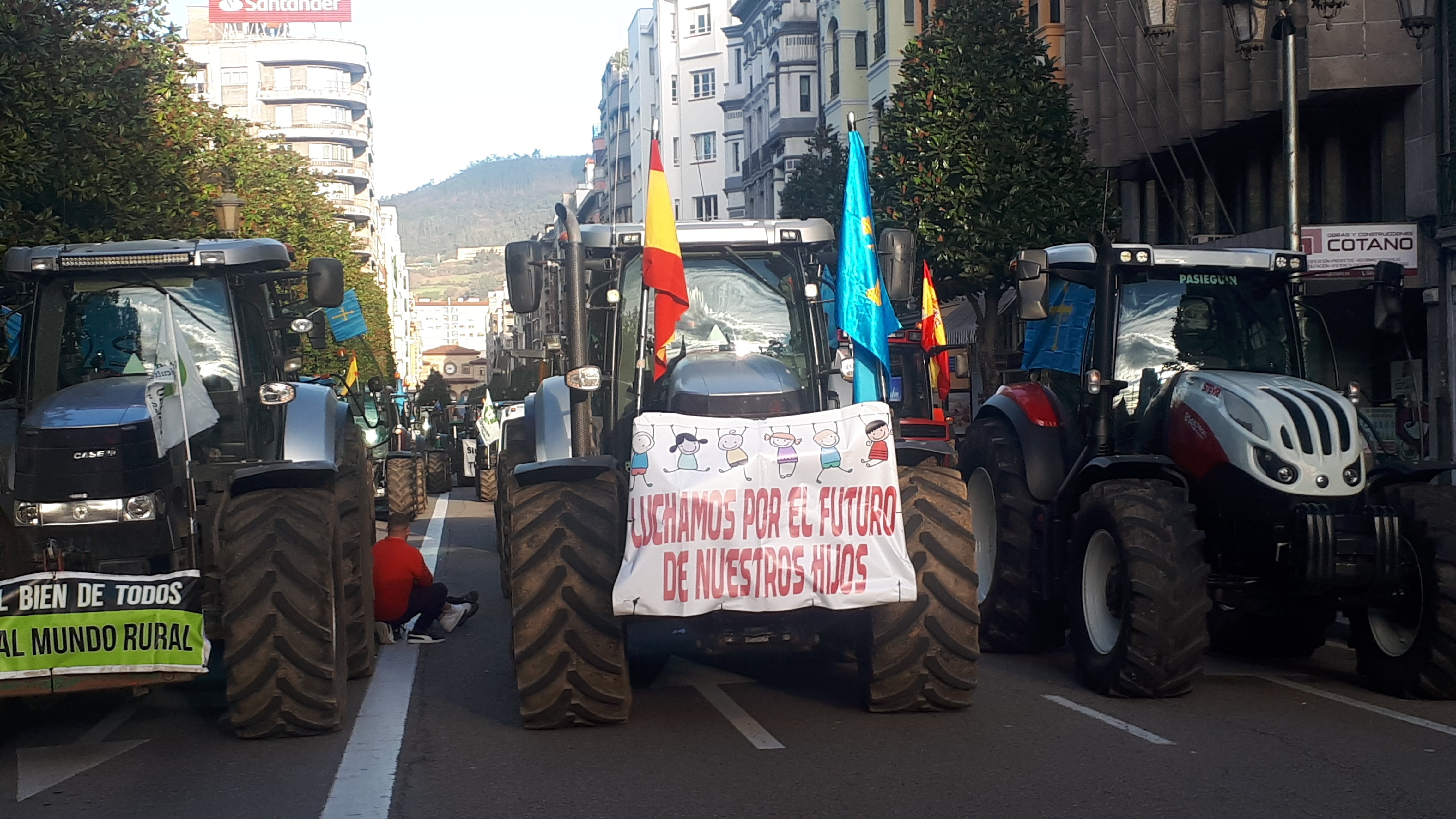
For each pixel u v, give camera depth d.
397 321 137.88
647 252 7.48
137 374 8.07
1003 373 25.11
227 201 17.52
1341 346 9.11
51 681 6.62
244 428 8.20
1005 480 9.39
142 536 7.18
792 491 6.81
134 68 17.19
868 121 43.41
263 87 108.50
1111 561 8.04
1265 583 7.91
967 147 23.12
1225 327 8.86
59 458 7.05
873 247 7.69
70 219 16.33
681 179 83.44
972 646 7.19
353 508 9.04
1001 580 9.34
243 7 106.06
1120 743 6.72
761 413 7.35
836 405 8.28
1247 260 8.83
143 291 8.20
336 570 7.50
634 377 8.30
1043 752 6.55
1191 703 7.69
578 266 7.60
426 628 10.97
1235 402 7.92
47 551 6.78
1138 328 8.76
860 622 7.46
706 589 6.75
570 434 8.51
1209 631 9.70
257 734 7.21
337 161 109.25
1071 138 23.67
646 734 7.10
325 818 5.76
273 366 9.02
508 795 6.03
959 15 23.70
